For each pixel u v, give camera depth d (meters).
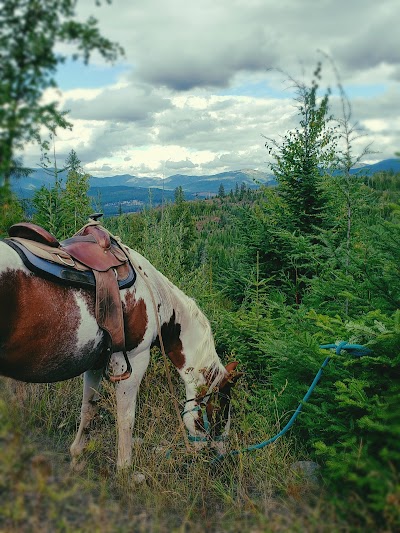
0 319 2.41
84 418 3.15
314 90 6.91
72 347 2.74
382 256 3.26
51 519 1.79
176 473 2.95
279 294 5.91
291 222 6.98
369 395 2.95
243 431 3.53
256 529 2.11
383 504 1.87
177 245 5.84
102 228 3.14
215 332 4.88
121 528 1.98
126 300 3.03
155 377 4.08
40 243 2.74
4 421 1.98
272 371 4.30
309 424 3.17
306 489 2.63
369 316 2.97
